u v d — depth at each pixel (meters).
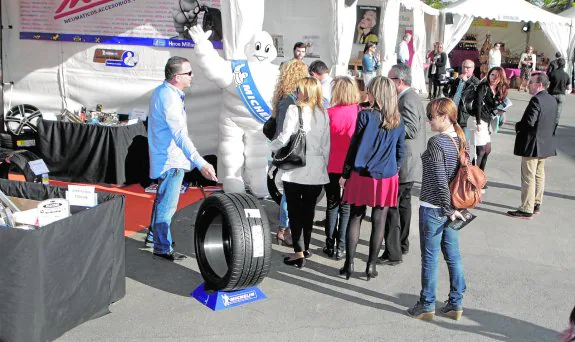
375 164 4.72
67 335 3.98
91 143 7.64
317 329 4.23
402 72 5.24
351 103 5.34
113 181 7.69
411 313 4.47
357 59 16.72
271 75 6.95
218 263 4.64
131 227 6.25
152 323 4.22
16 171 6.74
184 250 5.69
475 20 28.41
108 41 8.31
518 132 7.07
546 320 4.52
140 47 8.21
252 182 7.39
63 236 3.79
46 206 3.95
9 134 7.73
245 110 7.05
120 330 4.09
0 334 3.64
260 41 6.86
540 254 5.99
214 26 7.85
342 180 4.91
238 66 6.83
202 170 4.93
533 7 22.72
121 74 8.37
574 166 10.50
